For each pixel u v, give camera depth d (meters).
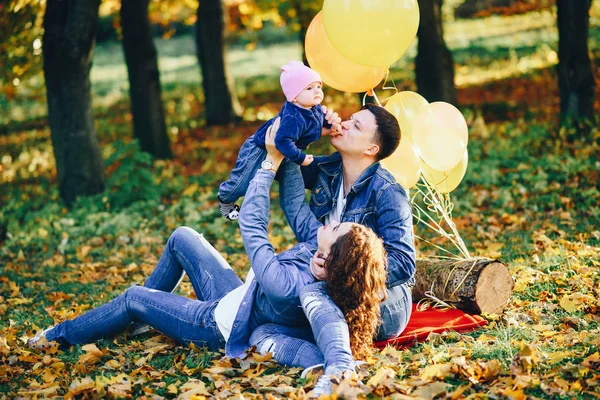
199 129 14.06
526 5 22.88
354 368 3.18
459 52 19.80
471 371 3.29
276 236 6.79
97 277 5.91
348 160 3.68
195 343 3.76
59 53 8.34
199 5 14.14
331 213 3.78
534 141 9.27
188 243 3.96
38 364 3.73
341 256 3.26
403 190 3.65
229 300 3.64
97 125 15.61
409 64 19.14
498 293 4.15
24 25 8.75
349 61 4.14
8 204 8.59
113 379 3.43
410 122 4.29
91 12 8.27
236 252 6.45
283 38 29.06
